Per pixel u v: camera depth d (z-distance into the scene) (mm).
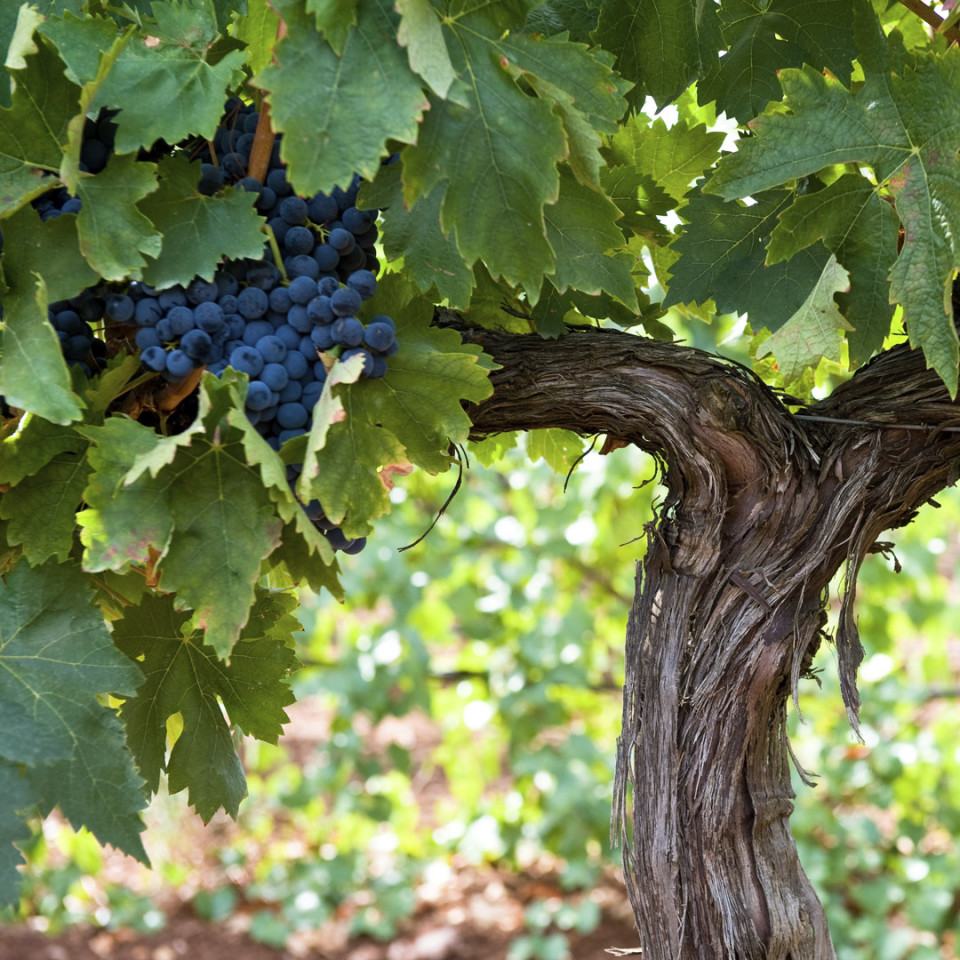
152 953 4668
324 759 4715
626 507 3922
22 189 1429
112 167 1432
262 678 1550
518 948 4520
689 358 1567
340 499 1467
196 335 1438
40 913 4766
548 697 4094
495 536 4199
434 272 1484
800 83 1516
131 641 1524
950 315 1497
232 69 1445
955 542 5191
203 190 1458
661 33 1584
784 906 1561
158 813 4738
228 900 4926
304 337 1456
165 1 1450
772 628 1566
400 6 1394
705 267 1603
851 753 4258
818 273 1584
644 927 1573
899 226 1543
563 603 4305
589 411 1583
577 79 1451
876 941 4098
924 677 4234
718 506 1574
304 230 1462
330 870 4973
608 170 1607
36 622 1456
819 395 2320
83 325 1478
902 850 4707
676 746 1567
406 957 4621
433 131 1422
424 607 4195
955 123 1489
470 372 1481
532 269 1439
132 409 1497
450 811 5270
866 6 1513
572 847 4328
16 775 1417
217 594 1425
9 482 1459
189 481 1428
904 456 1579
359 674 4062
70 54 1425
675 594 1580
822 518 1573
